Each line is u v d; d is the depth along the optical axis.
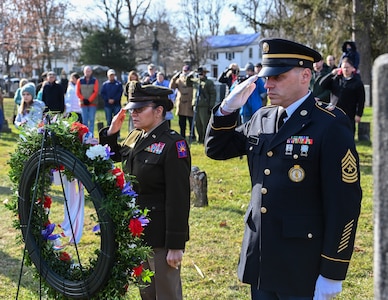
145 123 3.16
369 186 7.84
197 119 12.27
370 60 22.58
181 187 3.06
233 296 4.25
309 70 2.54
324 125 2.47
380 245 1.30
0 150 11.73
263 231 2.56
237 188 7.86
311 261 2.49
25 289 4.40
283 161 2.53
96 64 34.59
